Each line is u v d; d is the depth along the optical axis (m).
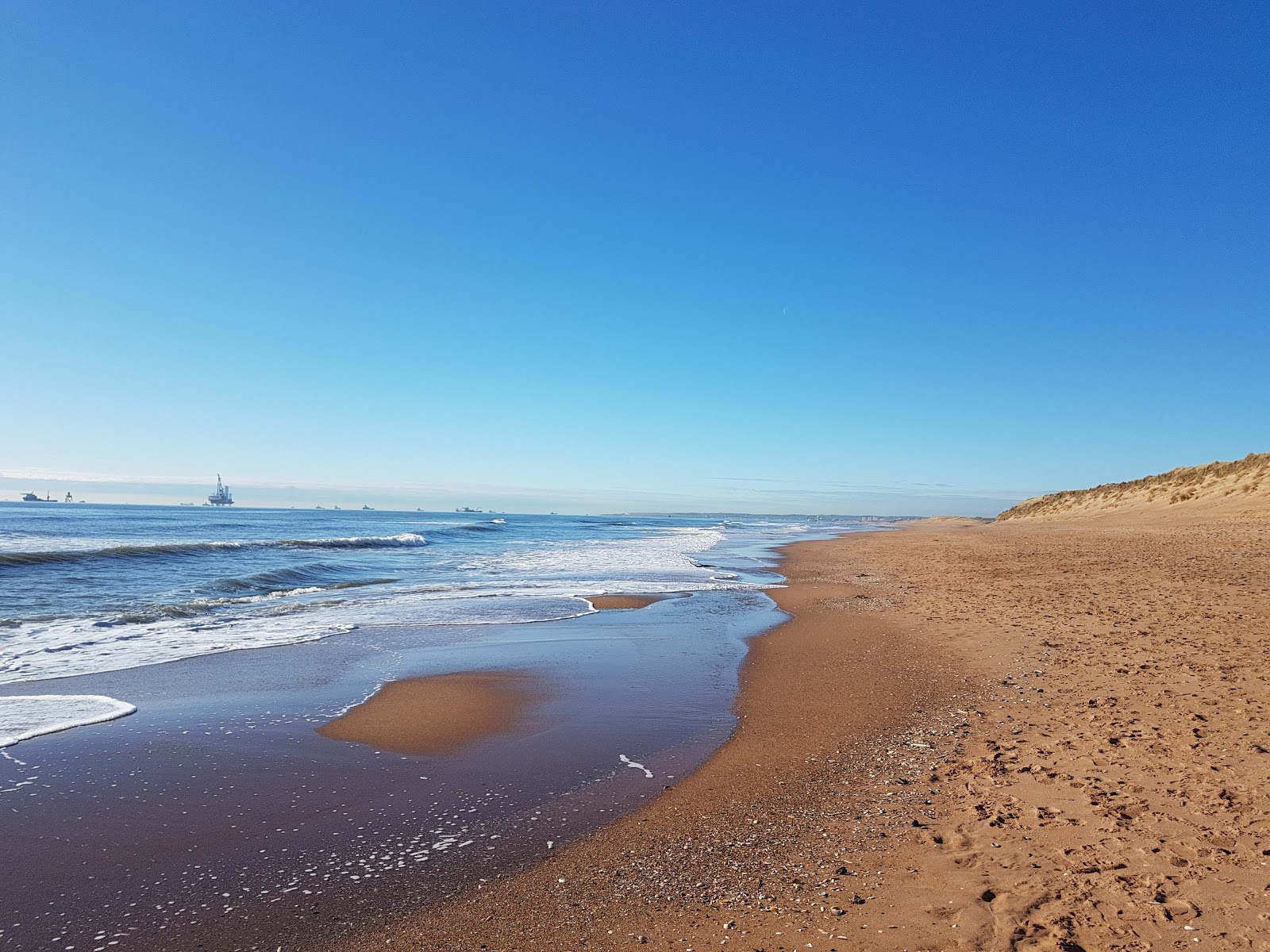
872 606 14.67
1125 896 3.56
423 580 20.31
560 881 4.08
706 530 68.12
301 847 4.52
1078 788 4.96
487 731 6.95
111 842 4.57
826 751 6.27
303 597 16.20
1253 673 7.51
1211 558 18.84
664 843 4.54
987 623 11.75
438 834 4.72
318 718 7.29
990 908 3.55
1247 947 3.08
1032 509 72.06
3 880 4.09
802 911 3.64
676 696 8.23
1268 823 4.22
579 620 13.37
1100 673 8.07
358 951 3.42
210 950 3.44
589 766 6.03
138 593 15.90
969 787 5.18
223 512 118.44
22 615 12.95
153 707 7.59
